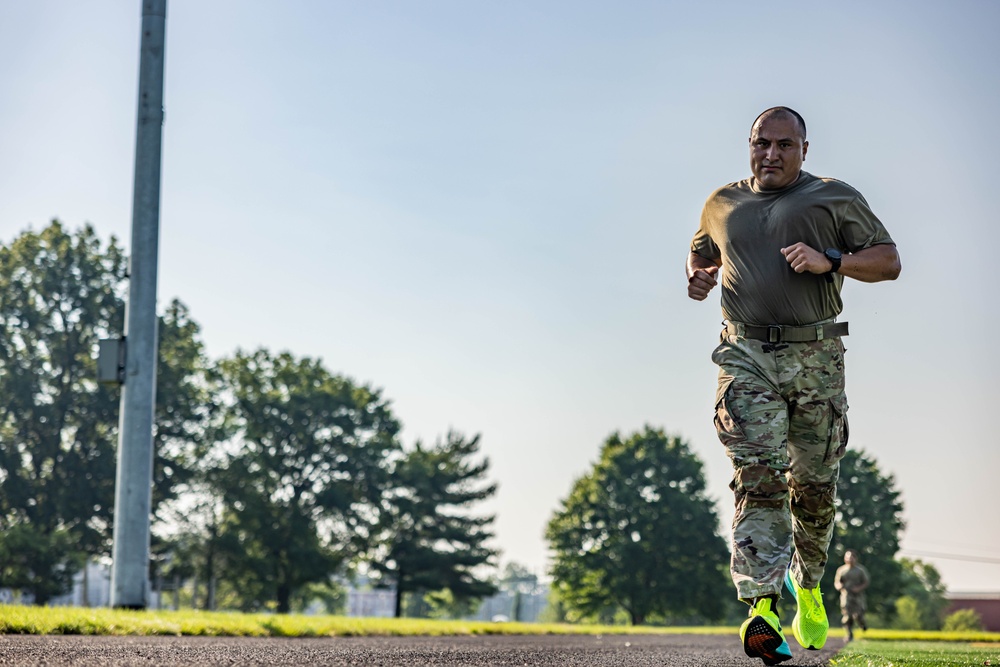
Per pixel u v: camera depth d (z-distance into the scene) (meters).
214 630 9.59
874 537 68.31
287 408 65.00
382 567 67.19
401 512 67.19
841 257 4.66
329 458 66.12
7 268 57.78
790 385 4.81
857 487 68.88
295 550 60.97
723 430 4.85
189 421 61.25
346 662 5.34
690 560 66.38
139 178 13.32
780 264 4.79
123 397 13.03
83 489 54.88
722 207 5.00
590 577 67.12
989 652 9.11
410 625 13.62
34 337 57.56
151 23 13.52
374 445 66.75
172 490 59.75
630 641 12.52
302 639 9.35
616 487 68.25
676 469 68.38
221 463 62.97
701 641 13.70
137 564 12.77
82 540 55.25
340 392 66.81
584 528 68.62
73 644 6.27
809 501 5.18
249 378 66.56
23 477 54.91
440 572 68.31
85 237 58.84
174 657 5.18
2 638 6.79
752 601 4.70
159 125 13.46
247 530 62.44
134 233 13.26
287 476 64.94
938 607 102.19
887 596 67.69
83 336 57.97
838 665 6.44
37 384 56.44
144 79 13.45
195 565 60.66
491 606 166.62
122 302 58.66
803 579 5.64
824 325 4.81
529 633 15.20
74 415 57.12
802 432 4.93
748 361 4.85
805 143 4.92
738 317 4.91
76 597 74.50
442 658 6.09
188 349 62.50
